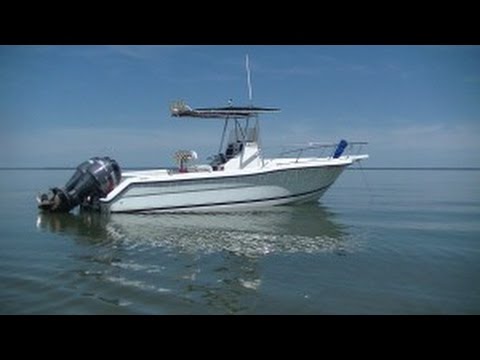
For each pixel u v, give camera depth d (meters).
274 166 16.73
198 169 17.27
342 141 17.77
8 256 9.63
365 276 8.26
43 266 8.73
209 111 16.08
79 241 11.36
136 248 10.52
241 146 16.91
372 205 21.50
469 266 9.04
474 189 36.53
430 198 26.28
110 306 6.48
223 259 9.48
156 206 16.00
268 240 11.59
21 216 16.22
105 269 8.52
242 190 16.48
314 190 17.88
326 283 7.80
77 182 16.31
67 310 6.29
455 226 14.45
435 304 6.79
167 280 7.85
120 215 15.83
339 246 10.94
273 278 8.08
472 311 6.52
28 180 55.28
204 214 16.00
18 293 6.98
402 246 11.01
